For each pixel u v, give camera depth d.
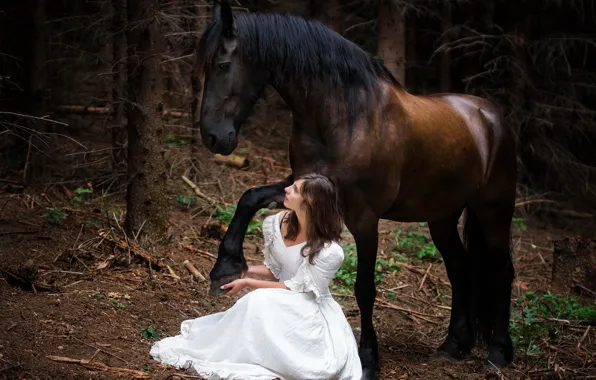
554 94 10.21
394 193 4.66
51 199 7.50
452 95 5.46
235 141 4.45
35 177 8.23
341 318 4.27
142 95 6.41
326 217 4.11
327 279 4.11
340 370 4.14
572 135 11.32
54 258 5.88
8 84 9.12
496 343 5.29
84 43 10.62
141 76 6.41
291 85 4.49
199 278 6.00
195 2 8.13
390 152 4.58
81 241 6.29
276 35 4.41
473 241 5.49
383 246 7.80
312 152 4.56
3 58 9.01
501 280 5.43
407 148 4.69
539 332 5.77
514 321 6.18
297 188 4.14
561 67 10.98
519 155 10.36
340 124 4.48
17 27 9.30
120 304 5.19
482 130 5.29
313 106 4.49
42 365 4.06
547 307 6.45
